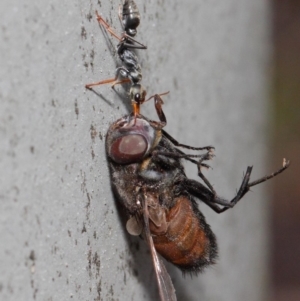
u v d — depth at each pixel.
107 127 0.14
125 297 0.14
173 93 0.15
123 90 0.14
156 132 0.14
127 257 0.14
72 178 0.13
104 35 0.13
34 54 0.12
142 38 0.15
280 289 0.29
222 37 0.17
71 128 0.13
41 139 0.12
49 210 0.13
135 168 0.14
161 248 0.14
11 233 0.12
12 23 0.12
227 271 0.18
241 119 0.18
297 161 0.31
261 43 0.21
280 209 0.31
